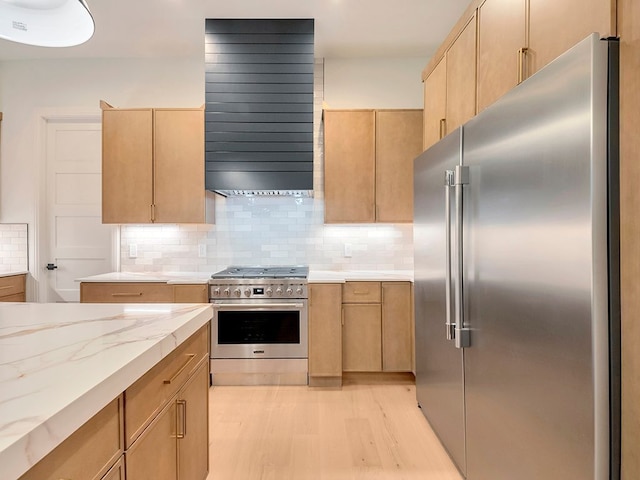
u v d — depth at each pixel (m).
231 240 3.64
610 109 1.00
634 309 0.96
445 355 2.03
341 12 2.90
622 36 0.99
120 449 0.96
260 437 2.29
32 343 1.10
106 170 3.28
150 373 1.14
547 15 1.28
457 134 1.82
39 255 3.64
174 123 3.27
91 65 3.62
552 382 1.16
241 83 3.02
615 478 1.00
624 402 0.99
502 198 1.42
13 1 1.15
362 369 3.14
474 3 1.85
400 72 3.62
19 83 3.63
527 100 1.27
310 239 3.65
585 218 1.02
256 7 2.83
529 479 1.29
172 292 3.09
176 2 2.76
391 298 3.14
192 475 1.52
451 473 1.94
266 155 3.02
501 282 1.43
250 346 3.08
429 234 2.24
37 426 0.64
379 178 3.31
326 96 3.62
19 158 3.64
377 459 2.06
